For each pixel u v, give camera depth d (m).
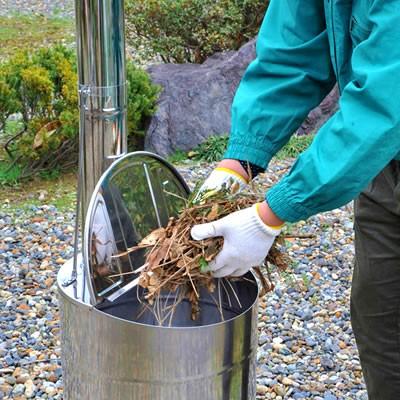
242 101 1.90
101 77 1.72
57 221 4.47
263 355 3.15
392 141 1.50
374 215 1.95
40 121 4.97
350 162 1.51
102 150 1.78
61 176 5.14
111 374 1.69
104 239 1.68
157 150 5.40
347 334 3.32
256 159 1.88
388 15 1.50
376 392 2.15
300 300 3.58
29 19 10.23
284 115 1.88
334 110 5.85
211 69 5.64
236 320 1.70
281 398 2.89
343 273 3.86
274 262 1.81
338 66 1.74
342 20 1.70
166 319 1.86
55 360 3.13
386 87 1.48
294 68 1.89
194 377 1.68
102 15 1.69
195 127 5.47
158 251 1.67
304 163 1.56
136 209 1.77
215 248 1.66
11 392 2.92
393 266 1.98
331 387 2.96
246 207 1.74
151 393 1.68
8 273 3.87
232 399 1.76
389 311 2.03
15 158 5.14
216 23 5.95
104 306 1.77
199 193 1.78
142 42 6.21
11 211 4.61
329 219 4.44
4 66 5.00
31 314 3.48
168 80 5.52
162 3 5.89
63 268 1.88
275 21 1.91
